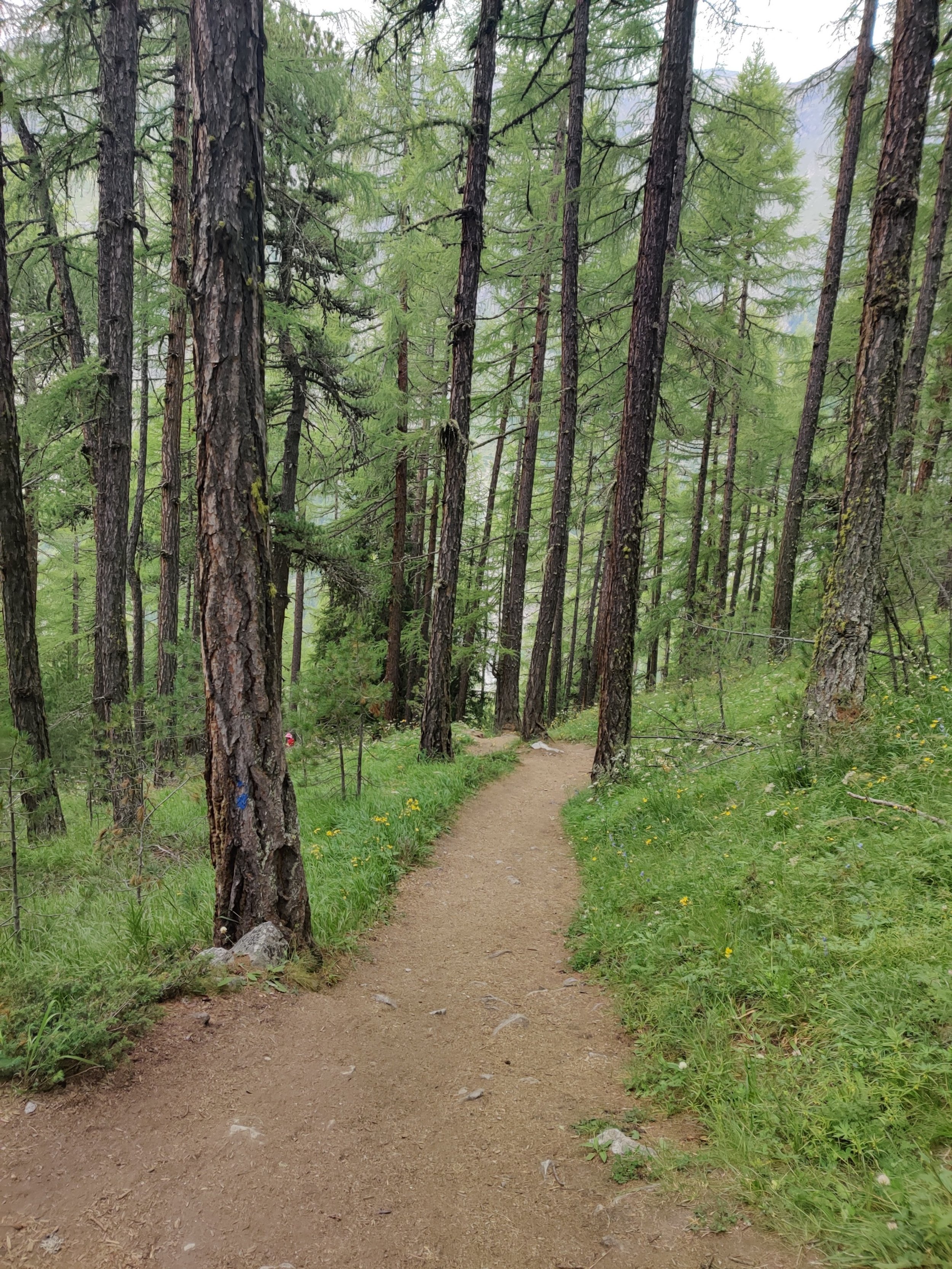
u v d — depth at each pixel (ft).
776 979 9.89
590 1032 11.44
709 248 40.93
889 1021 8.23
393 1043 10.83
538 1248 6.50
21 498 23.77
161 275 36.76
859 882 11.52
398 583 55.83
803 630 36.42
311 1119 8.50
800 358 61.36
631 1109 8.95
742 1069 8.80
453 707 74.95
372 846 20.98
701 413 58.39
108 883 19.65
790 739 20.25
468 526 81.35
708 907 13.08
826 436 52.39
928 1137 6.60
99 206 28.12
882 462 17.85
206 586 12.47
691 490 77.20
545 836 26.02
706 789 21.44
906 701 18.95
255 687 12.57
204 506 12.35
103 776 24.34
